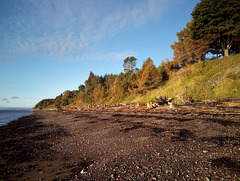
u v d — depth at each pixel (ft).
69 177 10.79
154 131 21.61
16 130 43.68
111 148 16.67
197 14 80.64
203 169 9.70
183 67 94.38
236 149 12.25
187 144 14.85
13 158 17.39
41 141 25.04
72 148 18.88
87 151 16.88
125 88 123.34
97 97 181.37
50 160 15.49
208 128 19.95
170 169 10.18
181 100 53.31
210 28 73.61
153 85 88.79
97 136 23.27
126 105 79.71
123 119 37.63
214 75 60.34
